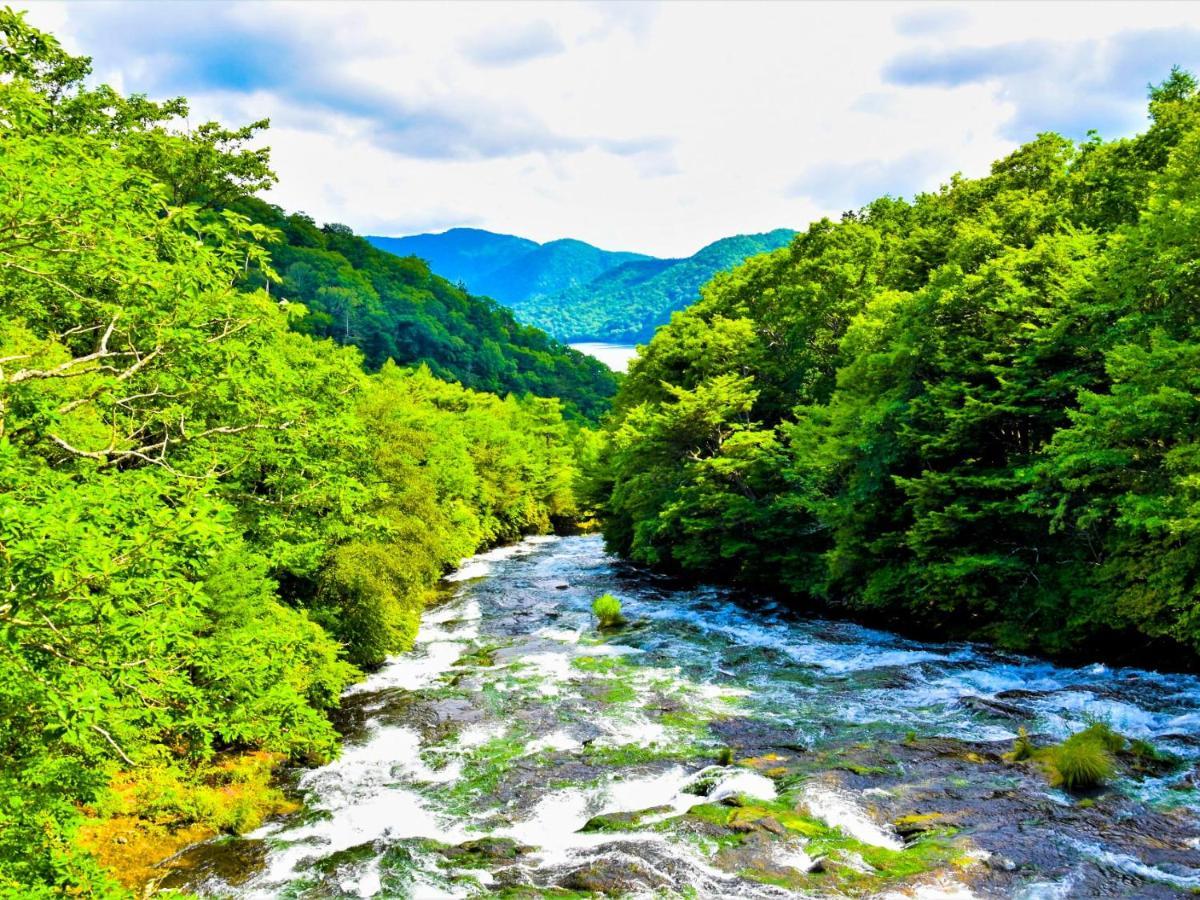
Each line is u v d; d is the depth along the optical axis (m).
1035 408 24.72
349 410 22.95
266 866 14.04
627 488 45.66
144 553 7.76
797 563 37.03
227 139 38.56
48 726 8.12
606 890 12.09
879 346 32.69
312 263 139.00
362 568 25.61
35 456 11.50
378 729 21.36
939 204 52.91
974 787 15.12
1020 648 25.34
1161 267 21.16
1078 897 11.16
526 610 37.22
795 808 14.62
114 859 14.14
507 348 180.00
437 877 13.26
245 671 11.48
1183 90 35.56
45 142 11.37
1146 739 16.95
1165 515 19.05
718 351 46.75
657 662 27.22
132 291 11.65
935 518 26.00
